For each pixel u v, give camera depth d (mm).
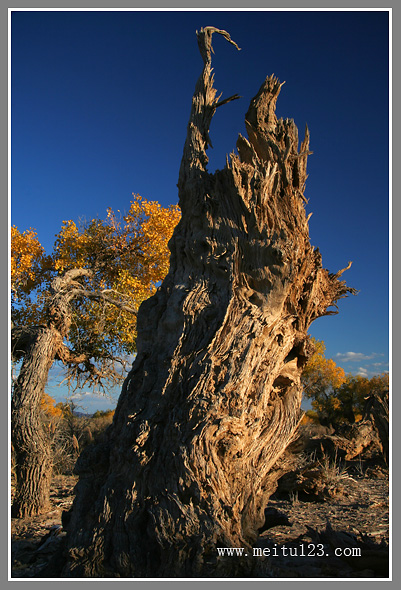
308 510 8352
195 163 6328
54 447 15609
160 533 4164
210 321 5426
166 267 21031
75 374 16984
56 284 15133
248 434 4934
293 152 6062
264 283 5492
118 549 4281
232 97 6453
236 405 4766
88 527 4578
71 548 4383
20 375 11141
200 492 4305
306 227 5953
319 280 6281
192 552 4086
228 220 5816
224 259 5641
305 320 6180
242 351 5023
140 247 21094
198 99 6570
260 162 5977
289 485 9469
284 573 4117
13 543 6512
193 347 5270
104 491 4695
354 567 4320
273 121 6301
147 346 5793
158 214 20656
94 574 4227
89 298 16875
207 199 6039
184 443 4551
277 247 5371
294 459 6184
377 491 10094
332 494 9266
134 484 4555
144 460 4621
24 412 10414
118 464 4855
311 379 46219
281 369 5812
